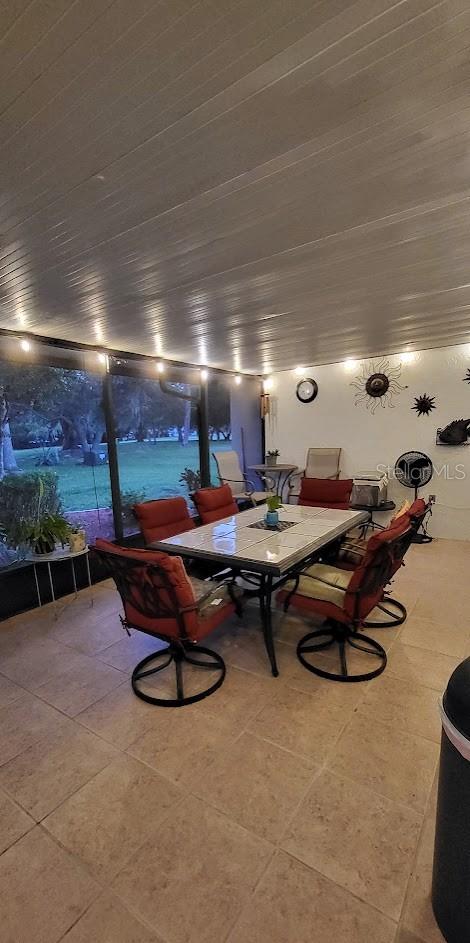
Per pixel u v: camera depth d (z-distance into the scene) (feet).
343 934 3.64
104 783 5.29
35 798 5.10
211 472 19.79
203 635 6.79
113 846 4.47
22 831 4.67
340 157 4.23
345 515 10.94
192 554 8.06
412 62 3.12
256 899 3.92
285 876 4.11
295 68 3.14
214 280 7.51
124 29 2.77
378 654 7.96
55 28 2.76
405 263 6.99
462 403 15.49
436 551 14.65
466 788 3.26
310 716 6.37
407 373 16.49
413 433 16.61
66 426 12.46
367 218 5.49
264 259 6.67
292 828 4.60
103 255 6.28
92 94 3.28
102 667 8.00
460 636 8.74
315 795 5.00
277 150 4.07
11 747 5.95
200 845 4.44
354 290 8.31
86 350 12.58
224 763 5.53
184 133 3.75
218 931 3.68
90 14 2.67
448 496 16.11
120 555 6.05
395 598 10.70
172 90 3.29
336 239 6.07
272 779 5.25
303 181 4.62
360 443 17.93
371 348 14.93
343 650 7.57
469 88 3.37
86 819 4.79
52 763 5.64
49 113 3.44
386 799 4.92
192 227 5.56
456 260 6.91
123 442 14.89
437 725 6.12
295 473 19.88
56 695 7.13
